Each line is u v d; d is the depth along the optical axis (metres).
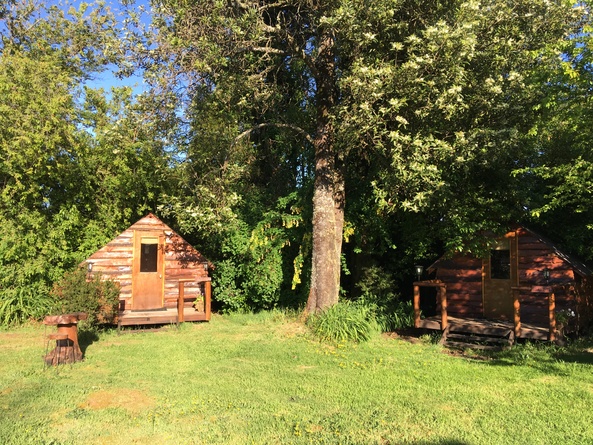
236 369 8.45
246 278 14.93
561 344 10.38
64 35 18.73
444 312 11.32
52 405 6.39
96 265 13.58
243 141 15.26
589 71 9.67
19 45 18.66
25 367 8.43
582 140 10.41
